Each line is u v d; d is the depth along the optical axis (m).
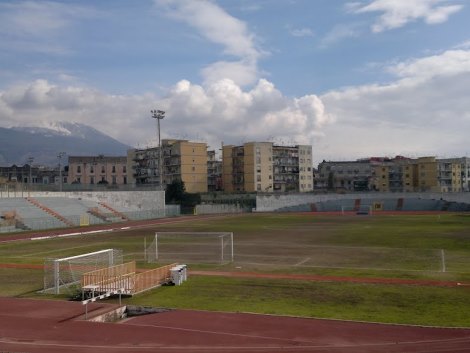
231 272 37.88
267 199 148.38
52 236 73.19
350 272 37.09
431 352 18.50
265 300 28.00
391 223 92.00
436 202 143.88
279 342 19.83
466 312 24.69
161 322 23.00
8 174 195.50
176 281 32.66
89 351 19.02
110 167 192.50
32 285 33.50
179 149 163.88
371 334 20.78
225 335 20.83
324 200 152.25
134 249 54.62
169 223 98.62
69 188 120.75
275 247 54.66
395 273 36.38
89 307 26.14
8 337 20.89
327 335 20.69
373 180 193.25
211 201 151.75
